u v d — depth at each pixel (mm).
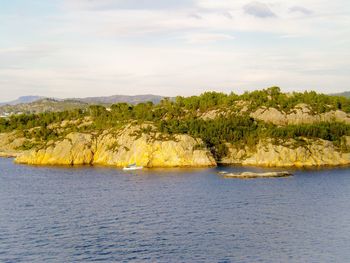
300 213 118812
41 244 91688
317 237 96375
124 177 190625
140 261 81938
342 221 109750
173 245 91125
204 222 109375
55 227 104938
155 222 109625
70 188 163625
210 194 147625
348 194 147375
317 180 178125
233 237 96562
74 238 95812
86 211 122562
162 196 144875
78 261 81875
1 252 86562
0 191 158375
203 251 87500
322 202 133750
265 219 112312
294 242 93000
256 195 145375
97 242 93062
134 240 94438
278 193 149125
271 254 85688
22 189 162375
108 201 137250
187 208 125688
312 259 83000
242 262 81625
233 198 140375
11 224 107750
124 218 114000
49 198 143500
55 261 81812
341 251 87250
